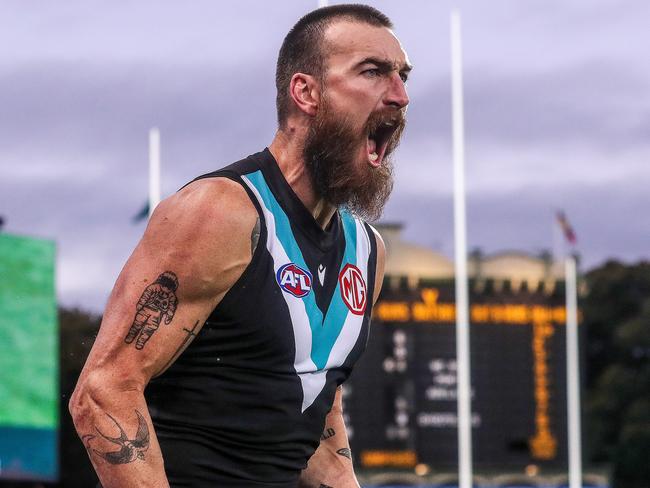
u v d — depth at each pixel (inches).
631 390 2573.8
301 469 153.6
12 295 1354.6
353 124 146.6
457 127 1537.9
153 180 1387.8
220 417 145.5
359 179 148.3
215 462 145.7
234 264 141.6
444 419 1790.1
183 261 139.9
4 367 1344.7
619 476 2507.4
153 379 146.9
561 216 1882.4
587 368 2748.5
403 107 149.2
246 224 142.5
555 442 1817.2
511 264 1845.5
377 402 1776.6
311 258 149.8
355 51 147.0
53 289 1379.2
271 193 147.1
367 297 160.7
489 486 1790.1
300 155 149.0
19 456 1348.4
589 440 2576.3
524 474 1804.9
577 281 1881.2
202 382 144.9
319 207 150.9
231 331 143.7
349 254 158.2
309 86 148.0
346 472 172.4
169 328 140.6
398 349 1798.7
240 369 144.9
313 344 149.3
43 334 1371.8
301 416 149.2
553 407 1824.6
